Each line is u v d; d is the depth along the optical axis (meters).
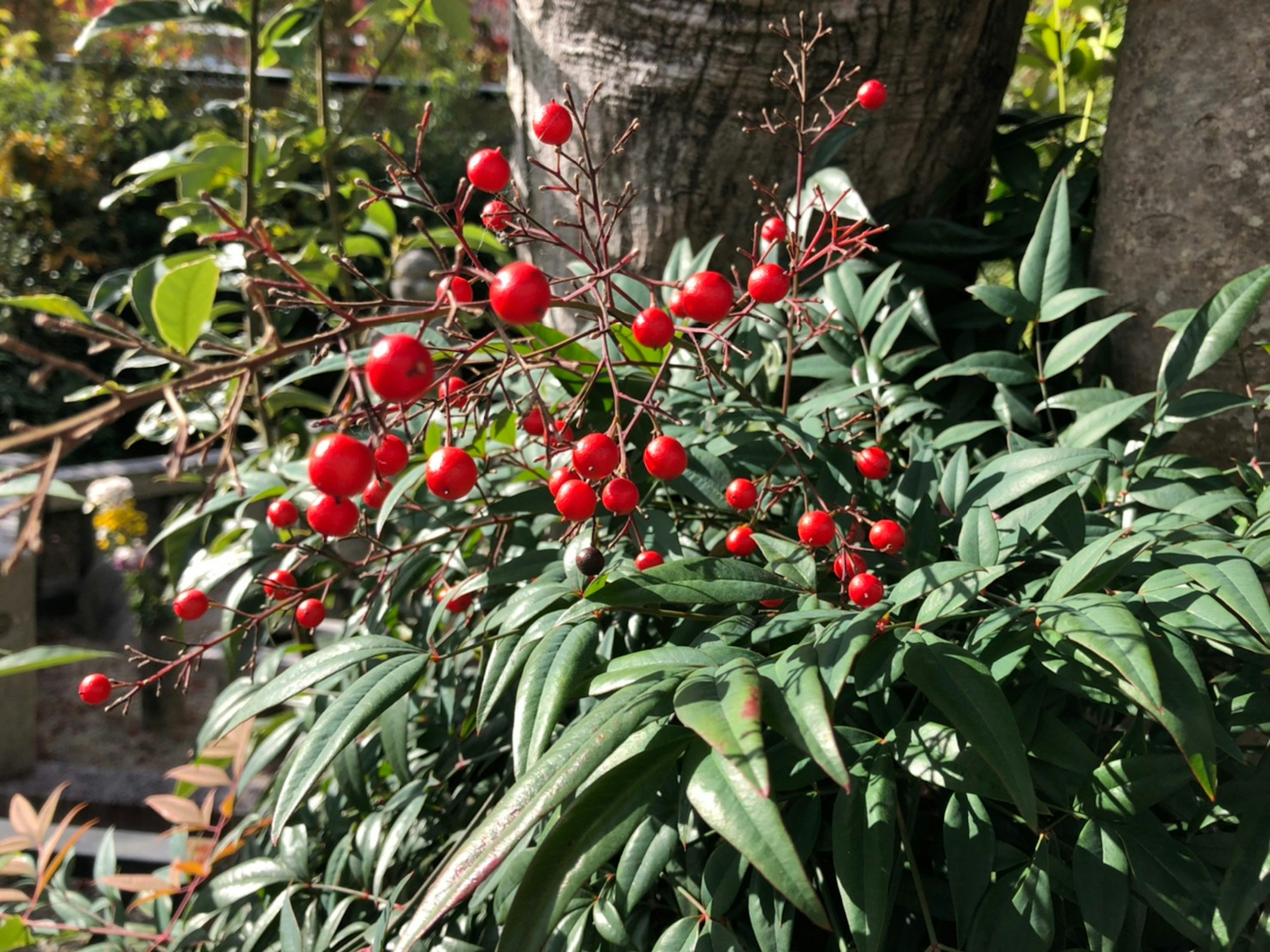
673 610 1.27
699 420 1.57
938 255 2.03
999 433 1.82
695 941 1.14
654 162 2.00
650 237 2.06
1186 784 1.12
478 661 1.69
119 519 3.61
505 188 1.37
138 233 7.59
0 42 7.56
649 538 1.36
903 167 2.06
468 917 1.38
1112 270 1.79
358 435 1.82
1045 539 1.35
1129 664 0.91
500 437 1.61
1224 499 1.29
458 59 8.98
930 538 1.32
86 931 1.68
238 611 1.68
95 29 2.28
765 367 1.78
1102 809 1.11
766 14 1.84
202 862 1.78
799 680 0.91
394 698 1.10
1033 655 1.21
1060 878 1.11
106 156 7.43
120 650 4.32
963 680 0.99
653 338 1.14
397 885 1.49
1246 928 1.11
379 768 1.66
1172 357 1.39
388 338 0.83
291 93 8.20
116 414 0.84
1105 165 1.84
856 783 1.08
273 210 4.65
